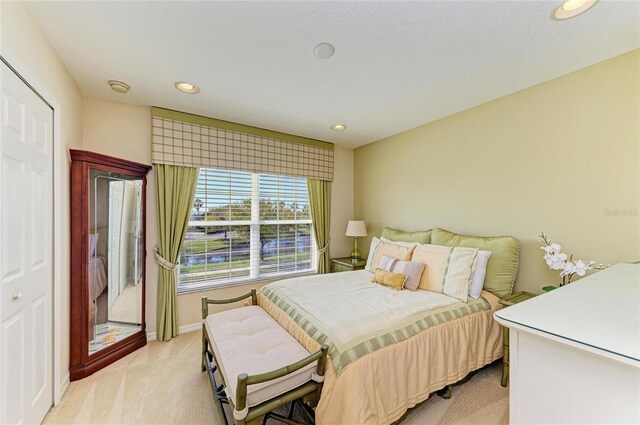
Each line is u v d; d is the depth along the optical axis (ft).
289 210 12.09
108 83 7.13
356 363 4.48
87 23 4.88
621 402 2.21
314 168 12.33
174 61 6.12
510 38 5.25
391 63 6.14
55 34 5.16
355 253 12.53
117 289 7.73
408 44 5.44
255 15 4.67
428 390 5.32
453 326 5.99
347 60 6.03
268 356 4.78
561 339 2.39
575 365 2.44
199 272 9.93
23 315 4.56
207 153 9.61
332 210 13.16
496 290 7.19
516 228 7.59
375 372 4.61
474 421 5.26
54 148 5.69
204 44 5.50
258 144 10.73
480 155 8.45
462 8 4.47
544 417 2.63
